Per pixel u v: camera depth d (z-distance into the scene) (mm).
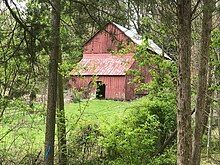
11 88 8477
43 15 7176
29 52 7090
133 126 10867
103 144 10297
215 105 11984
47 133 9523
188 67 6125
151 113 11406
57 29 7914
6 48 7090
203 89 7926
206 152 12812
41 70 8297
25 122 10109
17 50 7070
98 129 10641
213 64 10172
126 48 11445
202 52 7859
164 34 9180
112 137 10242
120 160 10320
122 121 10922
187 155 6168
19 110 9539
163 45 10797
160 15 6312
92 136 10578
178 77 6195
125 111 11852
